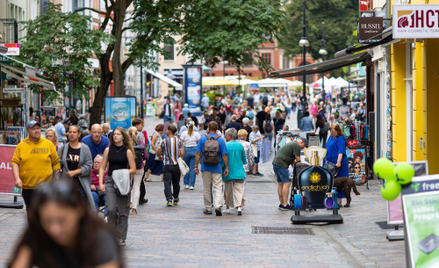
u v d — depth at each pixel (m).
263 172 34.03
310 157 17.77
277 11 36.44
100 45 35.19
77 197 4.55
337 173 20.91
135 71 86.62
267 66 37.31
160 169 28.17
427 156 19.58
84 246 4.54
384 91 28.20
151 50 36.03
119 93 36.53
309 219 17.58
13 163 15.14
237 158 19.59
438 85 19.41
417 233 9.98
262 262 12.48
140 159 19.11
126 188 13.68
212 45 34.41
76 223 4.57
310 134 30.16
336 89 108.31
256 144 32.31
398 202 14.29
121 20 36.62
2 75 35.09
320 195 17.48
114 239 4.69
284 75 32.00
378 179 28.42
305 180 17.50
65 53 35.34
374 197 22.78
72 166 14.84
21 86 37.66
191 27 35.97
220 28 35.09
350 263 12.40
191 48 35.78
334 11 125.19
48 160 15.22
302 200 17.48
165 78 87.25
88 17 35.66
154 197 23.86
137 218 18.59
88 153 14.93
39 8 54.75
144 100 87.06
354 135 26.81
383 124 28.34
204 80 92.12
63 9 66.00
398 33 15.27
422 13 15.23
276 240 15.16
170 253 13.33
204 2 34.22
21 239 4.65
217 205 19.38
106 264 4.56
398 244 13.92
